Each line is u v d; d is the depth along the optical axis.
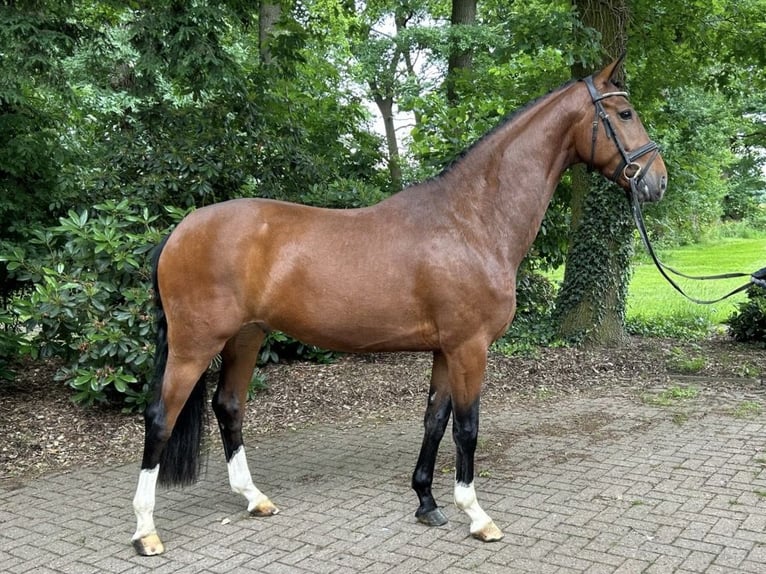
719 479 3.79
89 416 5.27
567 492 3.66
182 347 3.05
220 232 3.05
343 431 5.08
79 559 2.95
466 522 3.30
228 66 6.98
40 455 4.49
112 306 5.19
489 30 12.34
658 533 3.09
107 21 8.35
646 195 3.16
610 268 7.75
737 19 8.77
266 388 6.15
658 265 3.26
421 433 4.99
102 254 5.21
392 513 3.43
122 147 6.63
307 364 7.07
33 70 6.13
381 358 7.37
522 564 2.81
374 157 9.83
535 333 8.06
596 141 3.19
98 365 5.13
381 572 2.77
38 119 6.90
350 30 14.52
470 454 3.10
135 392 5.19
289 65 8.65
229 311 3.04
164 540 3.14
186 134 6.87
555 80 8.41
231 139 6.98
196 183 6.45
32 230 6.01
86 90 9.80
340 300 3.03
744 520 3.21
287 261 3.04
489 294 3.03
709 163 13.77
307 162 7.33
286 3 8.97
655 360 7.21
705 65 9.42
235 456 3.49
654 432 4.83
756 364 7.00
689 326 9.24
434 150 7.89
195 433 3.24
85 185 6.53
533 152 3.20
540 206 3.25
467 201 3.12
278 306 3.08
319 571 2.79
